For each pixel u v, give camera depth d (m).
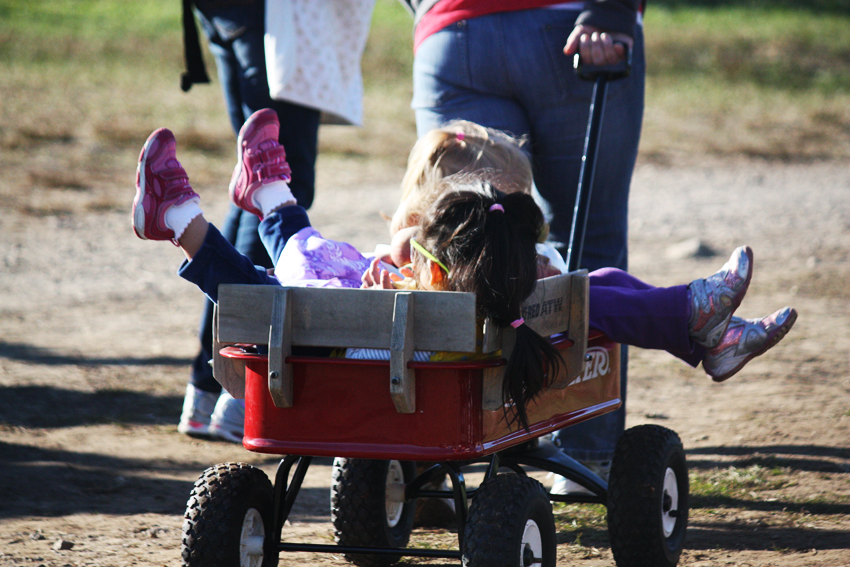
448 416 6.38
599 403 8.00
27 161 32.84
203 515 6.66
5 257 22.73
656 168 39.47
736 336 8.04
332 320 6.52
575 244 8.58
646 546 7.55
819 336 16.72
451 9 9.84
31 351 15.76
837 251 24.48
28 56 49.31
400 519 8.66
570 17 9.51
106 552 8.35
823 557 7.99
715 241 26.02
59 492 9.88
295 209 8.05
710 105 53.38
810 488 9.85
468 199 6.77
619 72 8.79
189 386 12.02
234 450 11.51
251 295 6.64
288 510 7.32
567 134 9.80
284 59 11.24
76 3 66.50
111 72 47.88
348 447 6.52
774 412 12.70
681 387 14.20
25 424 12.09
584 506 9.77
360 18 12.09
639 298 7.70
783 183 36.81
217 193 30.44
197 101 43.75
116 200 29.31
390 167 36.38
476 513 6.40
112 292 20.38
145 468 10.76
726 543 8.47
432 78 10.09
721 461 10.85
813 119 51.84
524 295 6.54
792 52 69.75
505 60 9.63
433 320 6.36
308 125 11.88
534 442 8.44
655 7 83.12
